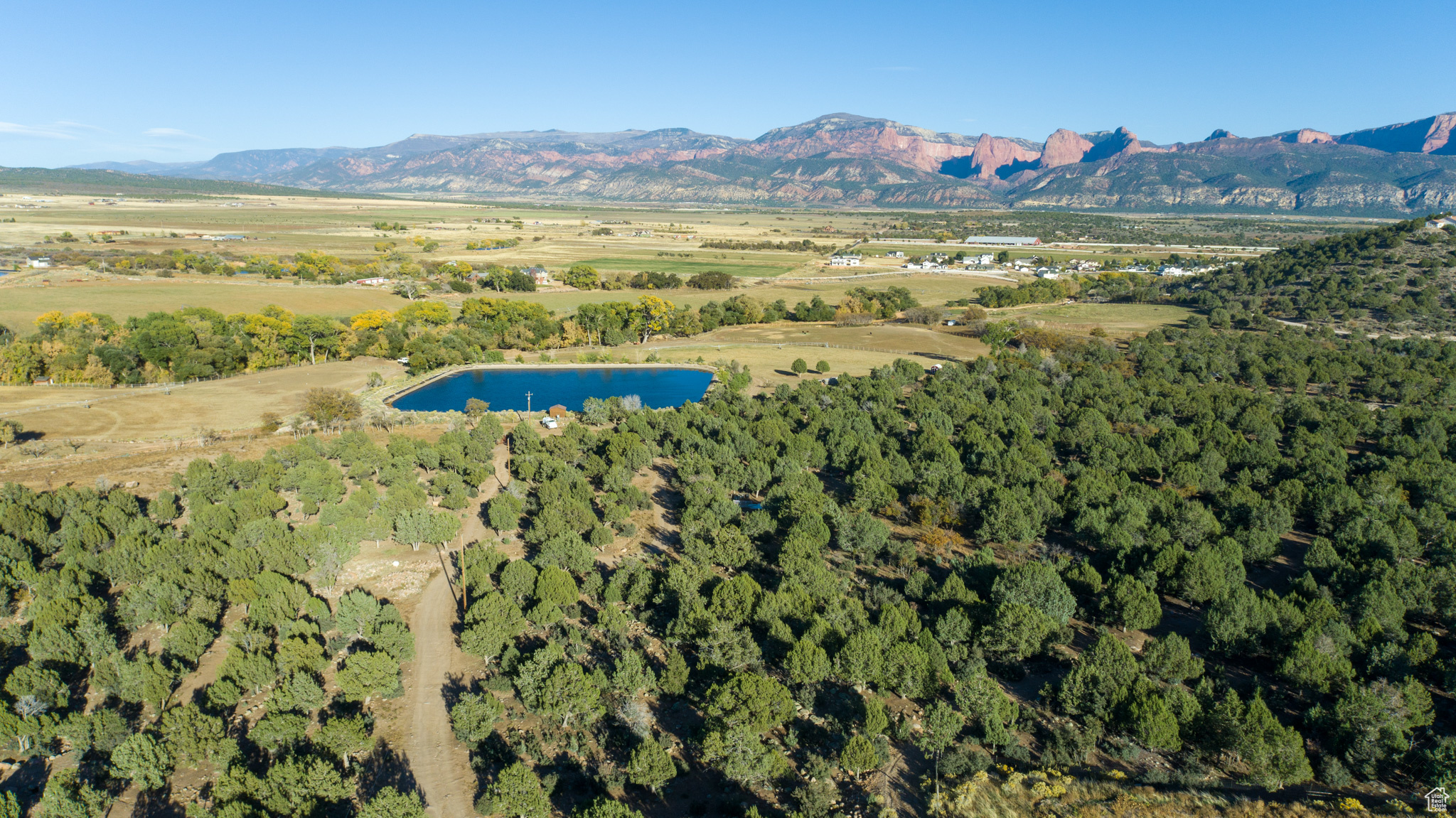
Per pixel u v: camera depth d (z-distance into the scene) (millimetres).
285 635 71875
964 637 73000
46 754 58750
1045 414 144000
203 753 57531
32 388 162750
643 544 98375
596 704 65062
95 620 70812
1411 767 56875
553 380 196750
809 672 66250
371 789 57156
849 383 175500
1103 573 87625
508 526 98312
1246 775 58438
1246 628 73062
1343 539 91062
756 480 112000
